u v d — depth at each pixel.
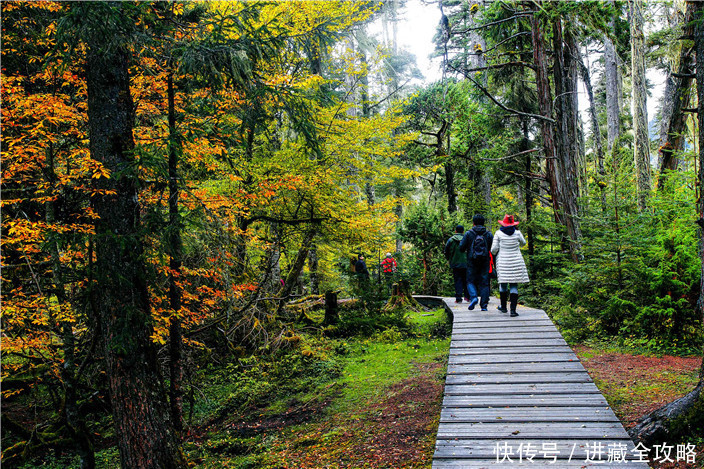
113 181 4.72
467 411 4.70
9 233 4.43
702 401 4.16
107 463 6.30
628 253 8.22
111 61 4.74
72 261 5.46
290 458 5.50
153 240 5.09
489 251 8.87
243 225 9.52
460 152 15.05
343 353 10.28
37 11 5.04
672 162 12.26
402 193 23.80
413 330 11.27
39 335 5.33
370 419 6.39
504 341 6.68
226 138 5.84
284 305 12.60
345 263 19.55
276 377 9.00
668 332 7.23
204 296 7.89
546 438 4.11
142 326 4.84
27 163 5.08
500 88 16.75
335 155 9.95
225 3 7.27
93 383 6.38
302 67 9.72
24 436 5.92
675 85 12.67
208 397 8.29
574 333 8.44
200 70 5.02
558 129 12.52
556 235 12.39
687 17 10.48
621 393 5.60
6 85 4.74
